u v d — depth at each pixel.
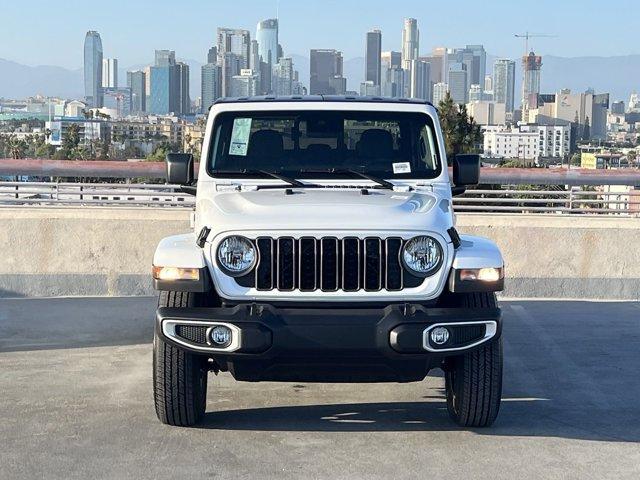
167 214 12.20
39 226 12.10
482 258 6.98
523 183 13.66
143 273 12.14
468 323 6.79
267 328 6.71
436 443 7.05
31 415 7.54
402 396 8.20
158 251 7.01
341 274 6.88
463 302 7.12
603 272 12.38
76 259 12.12
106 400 7.93
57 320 10.78
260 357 6.74
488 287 6.94
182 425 7.31
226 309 6.82
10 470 6.48
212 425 7.38
